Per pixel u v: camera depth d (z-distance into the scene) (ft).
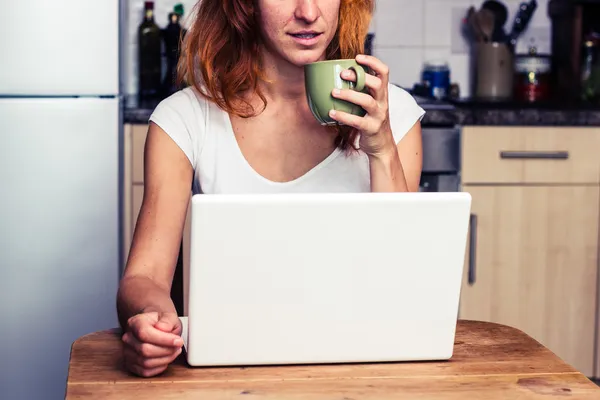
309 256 3.78
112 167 9.86
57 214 9.82
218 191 5.48
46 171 9.78
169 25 11.68
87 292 9.93
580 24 12.09
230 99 5.41
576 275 10.89
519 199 10.74
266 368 3.95
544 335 10.95
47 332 9.91
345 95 4.35
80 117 9.77
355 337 3.96
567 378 3.92
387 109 4.71
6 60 9.63
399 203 3.76
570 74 12.23
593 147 10.73
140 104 10.77
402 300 3.93
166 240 5.24
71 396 3.63
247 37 5.34
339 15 5.43
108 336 4.50
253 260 3.75
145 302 4.50
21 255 9.82
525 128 10.67
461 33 12.76
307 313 3.89
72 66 9.72
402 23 12.69
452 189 10.71
